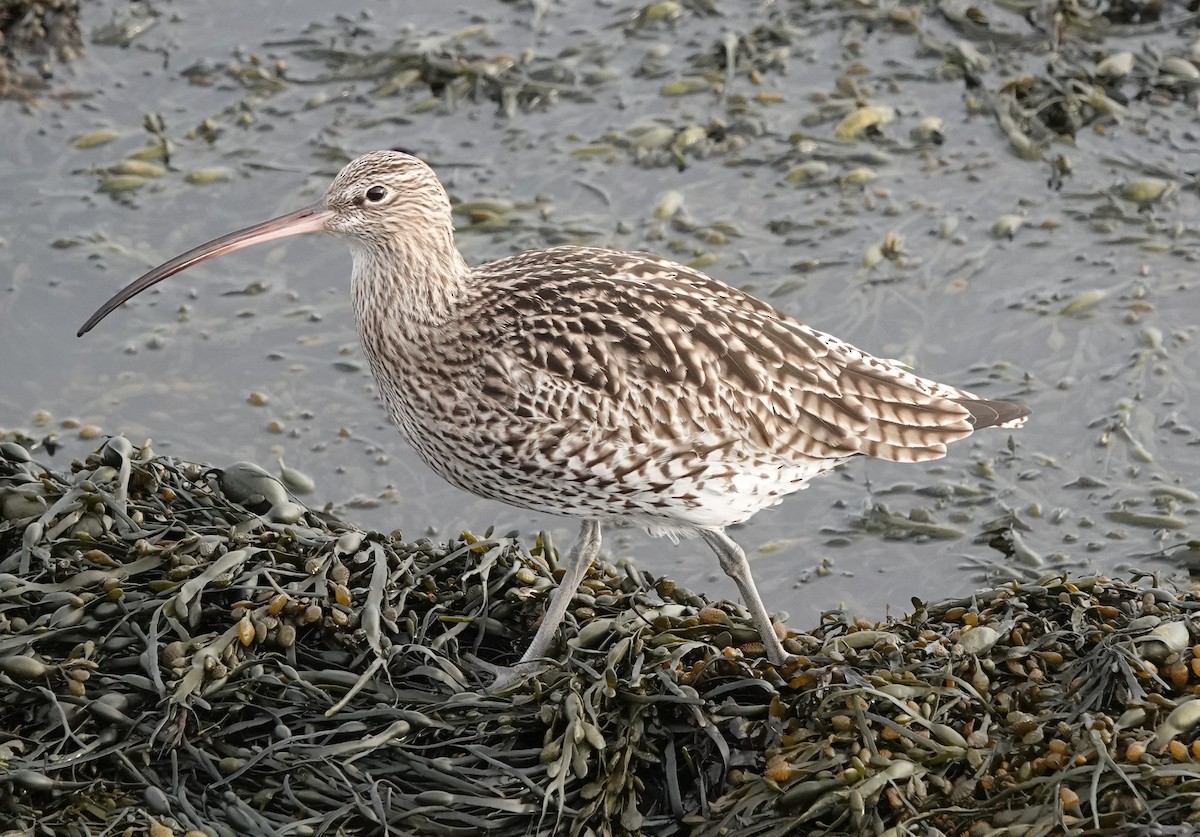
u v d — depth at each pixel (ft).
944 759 28.94
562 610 33.06
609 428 33.27
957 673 30.78
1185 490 42.96
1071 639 31.53
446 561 33.99
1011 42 58.59
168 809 28.25
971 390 46.06
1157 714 29.40
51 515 32.81
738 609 35.32
